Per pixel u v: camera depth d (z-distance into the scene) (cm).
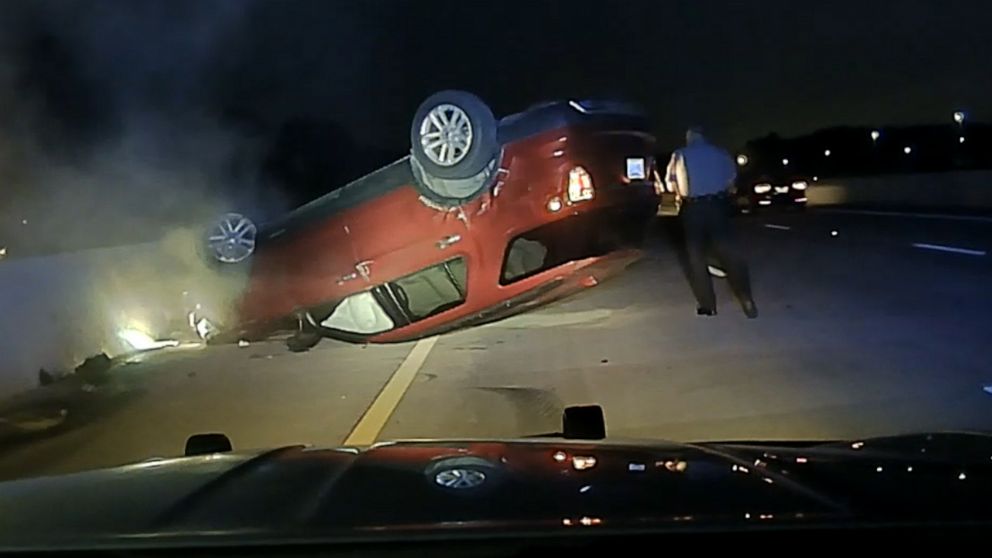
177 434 902
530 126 919
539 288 934
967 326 1245
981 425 784
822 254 2458
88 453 852
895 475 311
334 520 248
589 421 496
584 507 257
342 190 988
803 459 344
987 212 3875
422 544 233
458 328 973
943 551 239
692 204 1434
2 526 258
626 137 971
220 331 1079
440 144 890
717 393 941
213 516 256
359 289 973
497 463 306
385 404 964
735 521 247
